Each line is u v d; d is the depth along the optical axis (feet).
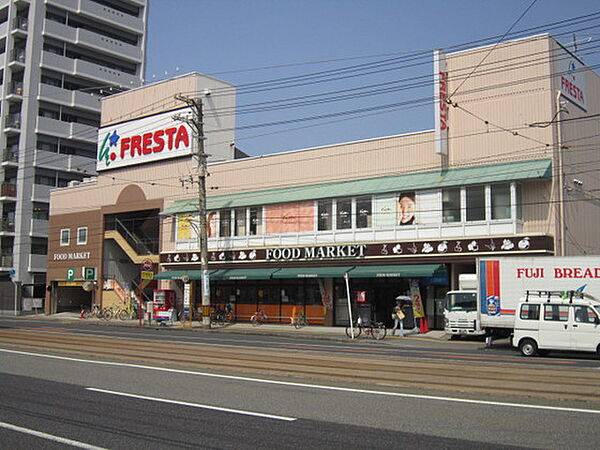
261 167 124.98
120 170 154.30
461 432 28.66
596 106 108.17
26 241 189.37
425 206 99.91
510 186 92.22
